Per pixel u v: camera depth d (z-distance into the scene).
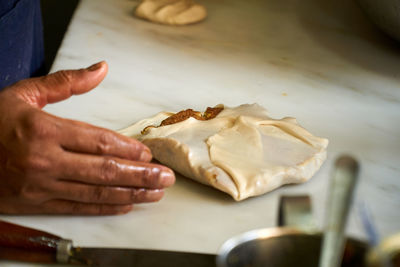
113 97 1.31
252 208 0.95
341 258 0.59
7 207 0.90
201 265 0.79
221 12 1.86
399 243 0.54
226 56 1.57
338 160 0.47
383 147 1.18
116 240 0.87
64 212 0.91
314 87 1.42
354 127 1.25
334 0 1.99
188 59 1.54
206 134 1.06
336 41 1.69
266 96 1.37
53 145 0.85
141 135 1.09
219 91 1.38
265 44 1.65
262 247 0.59
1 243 0.79
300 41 1.68
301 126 1.21
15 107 0.88
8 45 1.34
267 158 1.01
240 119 1.09
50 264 0.78
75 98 1.29
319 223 0.93
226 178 0.95
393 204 1.00
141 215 0.92
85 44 1.58
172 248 0.85
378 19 1.51
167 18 1.73
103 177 0.86
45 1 2.73
